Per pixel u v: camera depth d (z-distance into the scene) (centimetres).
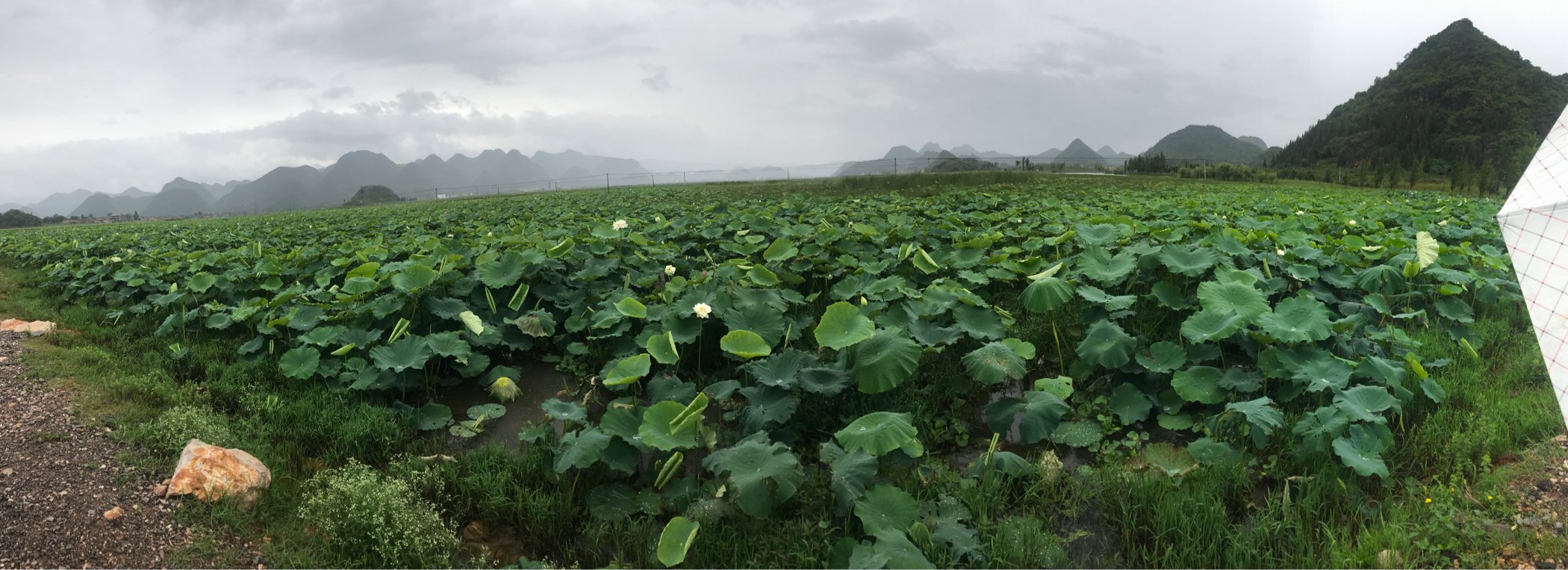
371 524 412
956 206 1741
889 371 520
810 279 927
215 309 792
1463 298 772
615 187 5938
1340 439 433
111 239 1800
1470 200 2450
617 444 465
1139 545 408
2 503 401
